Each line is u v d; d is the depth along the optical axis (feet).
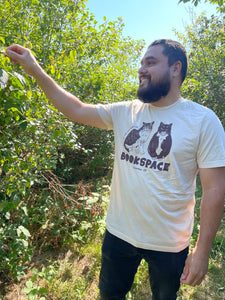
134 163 4.21
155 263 4.37
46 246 8.77
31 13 11.27
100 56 11.63
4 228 6.77
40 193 9.96
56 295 6.89
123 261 4.81
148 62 4.09
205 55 17.40
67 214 8.97
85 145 14.20
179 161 3.84
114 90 13.38
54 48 10.76
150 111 4.26
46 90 4.38
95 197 9.86
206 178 3.70
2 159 5.36
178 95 4.21
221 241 9.87
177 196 3.98
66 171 13.24
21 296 6.91
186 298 7.39
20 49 4.13
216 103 16.22
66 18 11.20
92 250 8.70
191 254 3.92
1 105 4.22
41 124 6.68
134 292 7.35
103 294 5.28
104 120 4.72
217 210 3.62
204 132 3.70
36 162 6.61
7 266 6.88
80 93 10.15
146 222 4.13
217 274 8.38
